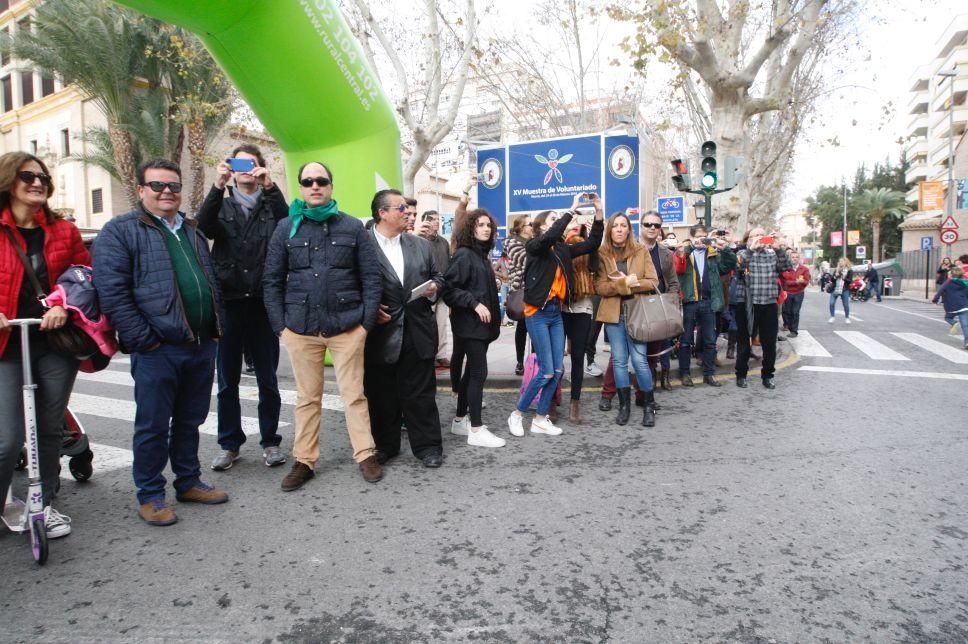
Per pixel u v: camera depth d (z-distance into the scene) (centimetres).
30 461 288
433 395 434
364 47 1080
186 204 2217
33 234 309
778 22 1070
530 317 496
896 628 230
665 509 345
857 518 331
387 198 421
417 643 223
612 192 1132
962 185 3152
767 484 384
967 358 897
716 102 1190
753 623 234
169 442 360
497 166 1221
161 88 1809
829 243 6178
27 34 1628
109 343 315
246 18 591
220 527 327
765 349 678
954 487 377
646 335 516
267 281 386
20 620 241
